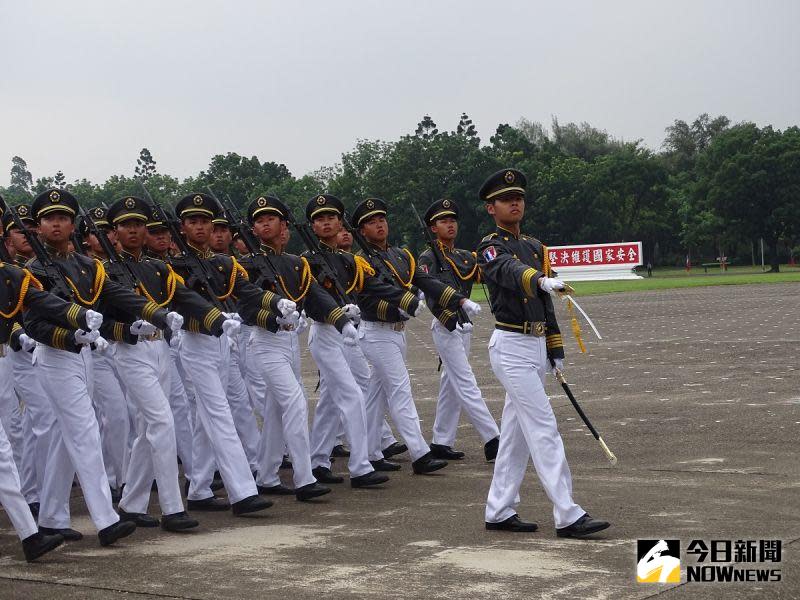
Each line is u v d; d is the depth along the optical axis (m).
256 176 80.25
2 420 8.49
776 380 14.91
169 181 66.88
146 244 9.37
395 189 77.75
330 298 9.54
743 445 10.37
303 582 6.25
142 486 8.20
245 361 10.97
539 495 8.72
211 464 9.03
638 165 91.25
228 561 6.87
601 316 30.47
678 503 8.02
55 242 7.82
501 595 5.84
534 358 7.40
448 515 8.10
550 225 86.75
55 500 7.79
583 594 5.81
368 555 6.88
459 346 10.66
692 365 17.25
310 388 16.83
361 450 9.62
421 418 13.30
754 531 7.08
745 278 59.97
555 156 92.44
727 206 82.62
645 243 96.69
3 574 6.76
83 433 7.56
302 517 8.31
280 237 9.72
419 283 10.26
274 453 9.50
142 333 7.80
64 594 6.21
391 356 10.13
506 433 7.53
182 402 9.85
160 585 6.32
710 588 5.87
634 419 12.20
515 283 7.21
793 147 81.56
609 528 7.35
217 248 10.97
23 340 7.68
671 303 35.81
